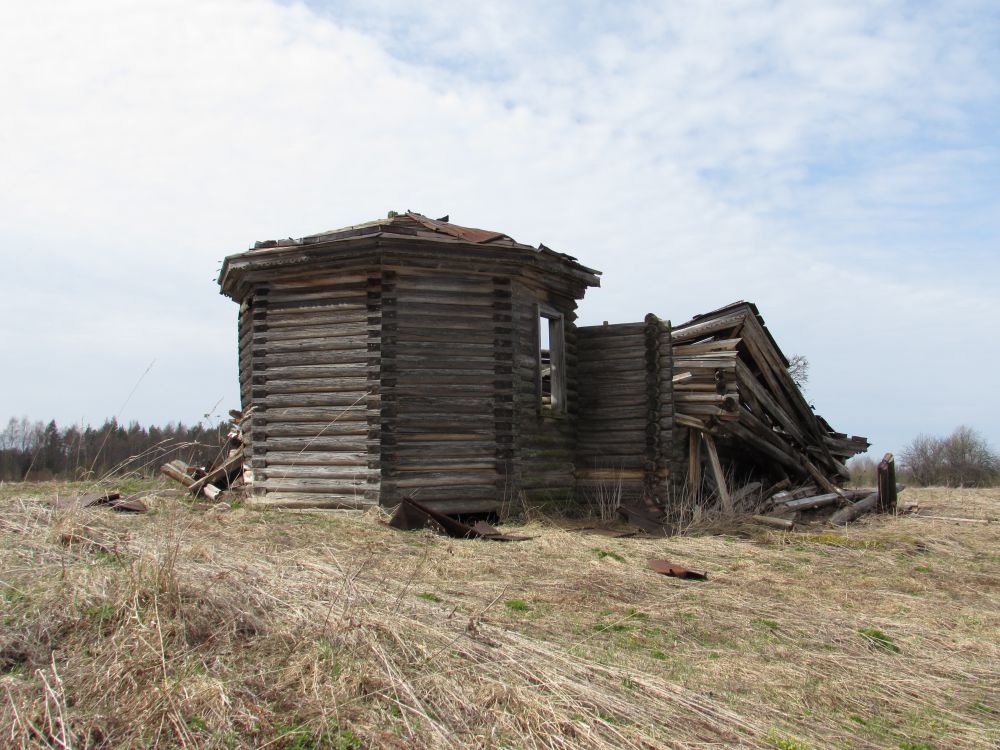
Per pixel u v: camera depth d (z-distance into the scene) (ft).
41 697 13.76
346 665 16.14
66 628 16.90
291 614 18.52
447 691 15.49
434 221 49.85
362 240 41.22
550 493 46.78
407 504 35.96
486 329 43.98
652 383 48.55
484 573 28.12
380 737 13.56
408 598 22.26
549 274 47.50
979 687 19.51
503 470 43.37
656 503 46.98
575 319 51.42
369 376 41.83
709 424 49.32
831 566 34.55
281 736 13.38
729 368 48.93
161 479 50.52
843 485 67.87
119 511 34.17
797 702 17.62
